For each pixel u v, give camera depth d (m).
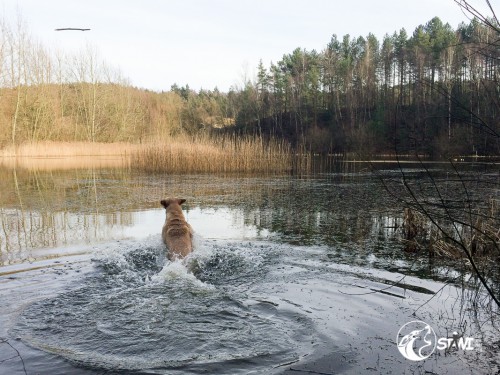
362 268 6.40
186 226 7.66
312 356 3.63
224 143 27.42
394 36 66.06
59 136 48.16
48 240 8.30
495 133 3.75
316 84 58.47
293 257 7.04
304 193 15.36
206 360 3.54
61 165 29.89
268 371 3.37
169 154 24.69
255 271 6.19
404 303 4.92
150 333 4.02
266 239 8.46
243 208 12.34
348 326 4.25
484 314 4.60
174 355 3.62
